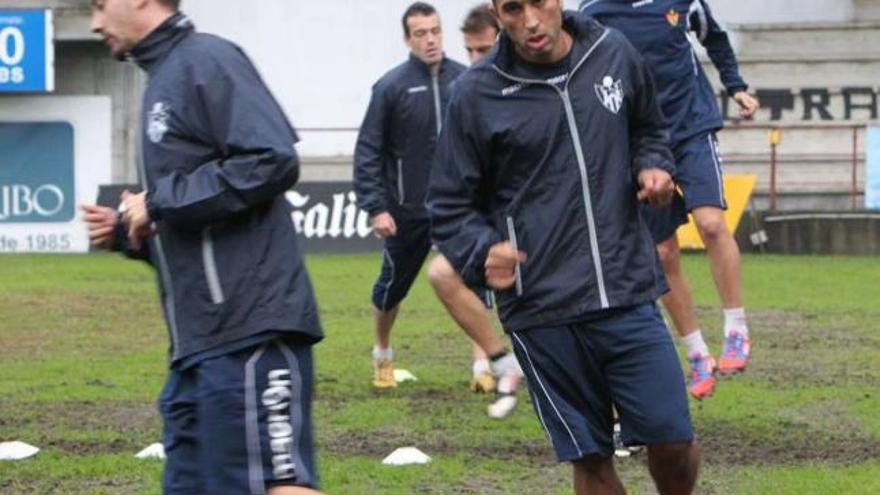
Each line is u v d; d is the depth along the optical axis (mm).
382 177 22047
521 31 11727
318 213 50781
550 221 11953
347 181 51594
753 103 18719
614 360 12008
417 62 21859
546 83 11906
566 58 11953
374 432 18734
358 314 32188
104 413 20203
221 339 10180
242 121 10109
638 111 12141
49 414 20109
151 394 21812
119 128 56750
